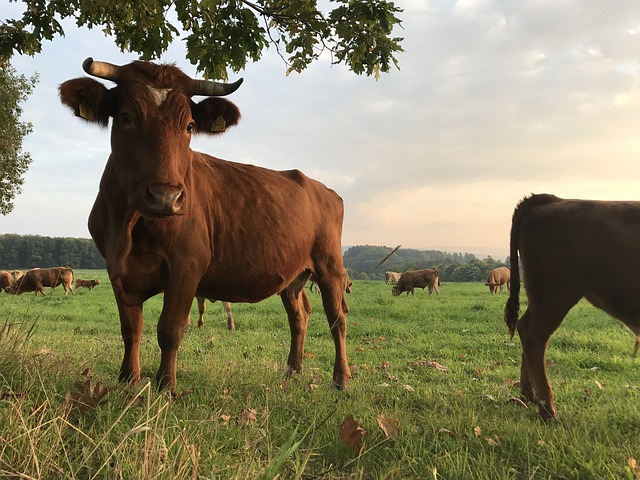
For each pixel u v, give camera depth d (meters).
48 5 5.18
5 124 22.11
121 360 6.02
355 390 5.39
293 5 4.90
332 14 4.85
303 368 6.91
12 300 19.12
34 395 3.32
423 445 3.47
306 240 5.98
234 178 5.34
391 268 68.38
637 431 4.00
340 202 7.00
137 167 3.86
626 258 4.48
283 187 5.82
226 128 4.63
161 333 4.37
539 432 3.77
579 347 9.41
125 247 4.20
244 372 5.71
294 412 4.18
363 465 3.18
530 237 4.86
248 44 5.00
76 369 4.39
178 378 5.23
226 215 5.04
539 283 4.76
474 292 31.45
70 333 9.88
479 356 8.62
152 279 4.46
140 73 4.12
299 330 6.67
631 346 9.27
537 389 4.57
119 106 4.02
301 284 6.57
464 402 4.94
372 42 4.96
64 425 2.70
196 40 5.21
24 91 22.45
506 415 4.47
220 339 9.96
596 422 4.18
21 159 23.69
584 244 4.59
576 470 3.11
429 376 6.73
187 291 4.47
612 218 4.60
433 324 13.20
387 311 16.50
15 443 2.39
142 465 2.29
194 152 5.25
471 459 3.27
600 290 4.61
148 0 4.76
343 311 6.58
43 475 2.26
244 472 2.60
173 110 3.98
